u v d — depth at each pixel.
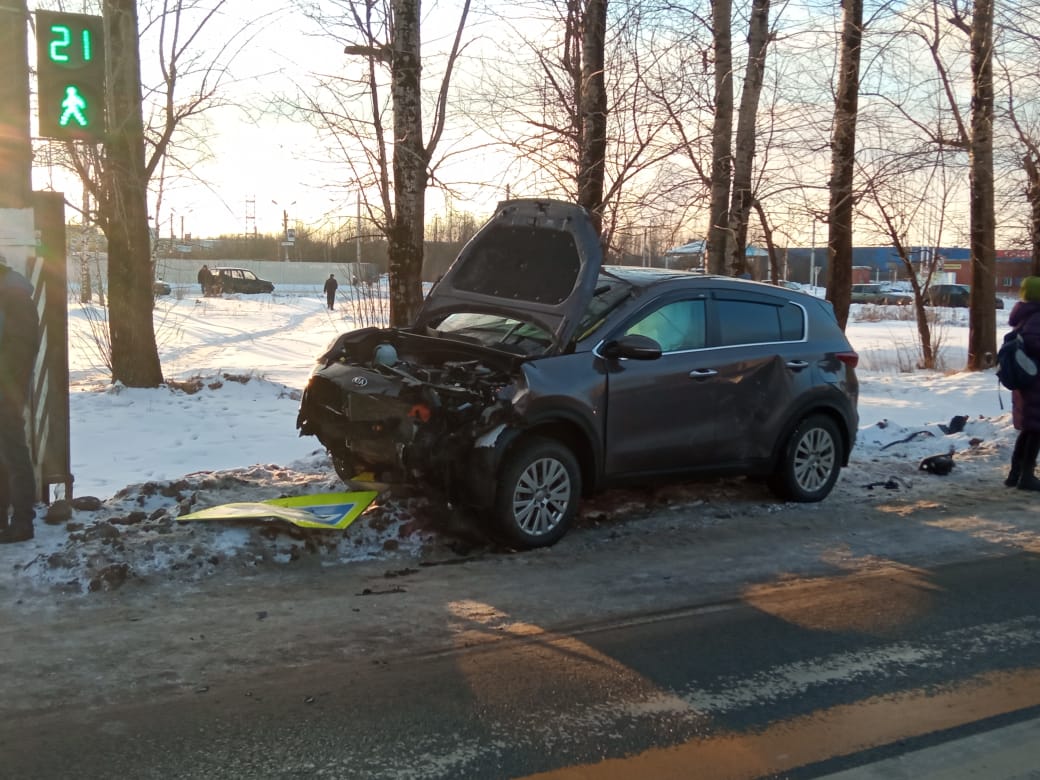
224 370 17.97
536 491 6.37
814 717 4.05
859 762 3.64
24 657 4.51
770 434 7.53
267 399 13.77
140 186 13.45
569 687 4.31
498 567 6.08
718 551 6.56
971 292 19.20
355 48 12.14
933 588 5.89
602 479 6.68
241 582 5.65
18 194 6.56
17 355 5.88
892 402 14.98
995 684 4.45
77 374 16.89
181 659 4.54
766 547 6.70
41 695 4.13
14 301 5.87
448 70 11.42
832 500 8.12
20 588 5.35
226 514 6.21
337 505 6.47
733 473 7.43
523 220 7.27
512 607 5.36
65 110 7.28
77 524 6.27
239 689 4.23
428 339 7.04
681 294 7.14
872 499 8.23
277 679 4.34
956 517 7.69
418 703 4.11
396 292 10.78
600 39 11.51
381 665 4.52
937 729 3.95
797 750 3.74
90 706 4.04
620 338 6.65
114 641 4.73
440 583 5.74
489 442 6.11
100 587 5.37
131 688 4.22
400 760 3.62
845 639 4.99
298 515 6.23
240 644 4.74
